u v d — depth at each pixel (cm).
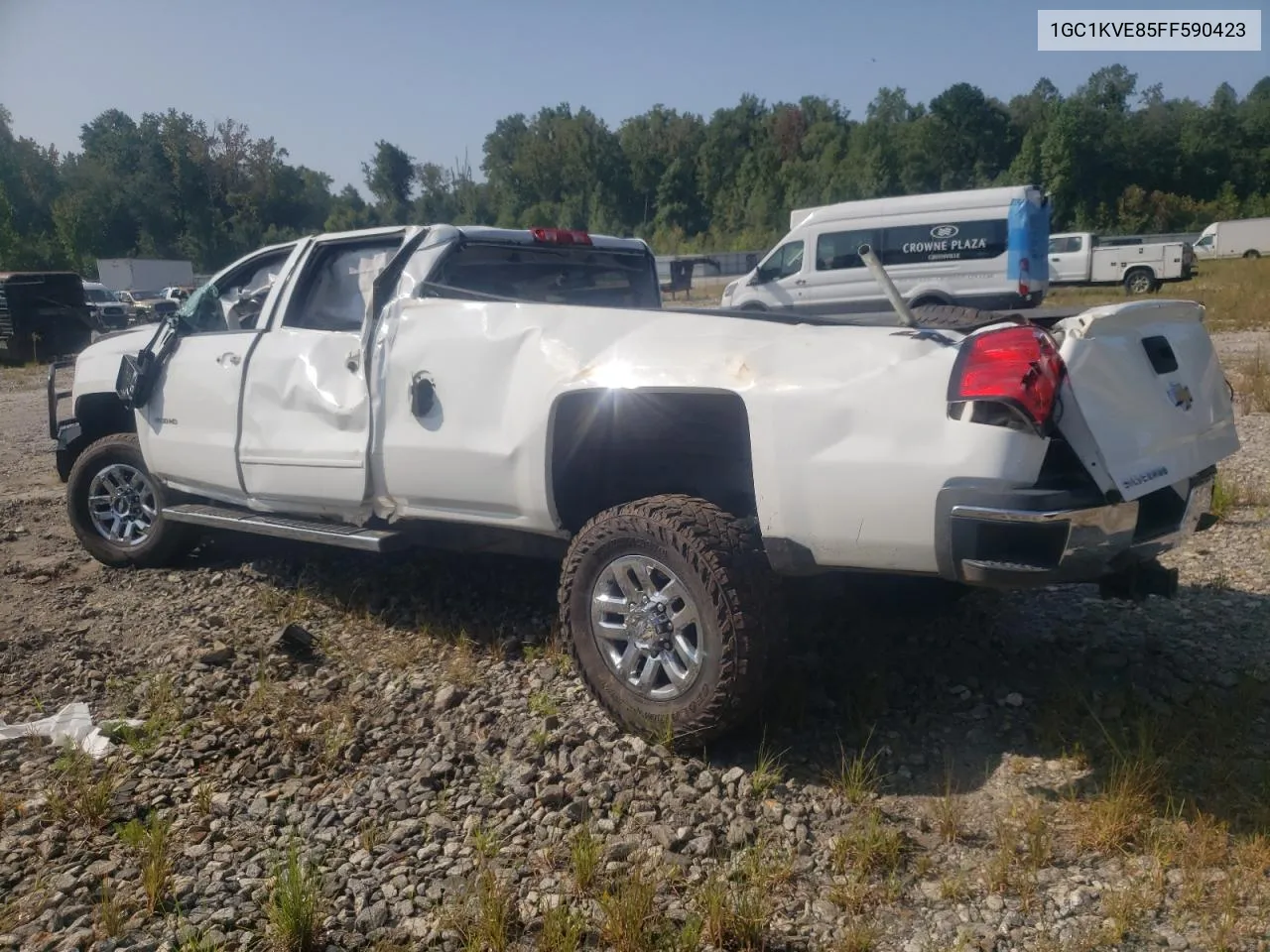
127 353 609
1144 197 7381
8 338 2348
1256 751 349
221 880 303
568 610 385
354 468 465
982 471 308
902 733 376
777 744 366
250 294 548
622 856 305
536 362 402
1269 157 7894
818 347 345
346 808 340
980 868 297
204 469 546
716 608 342
